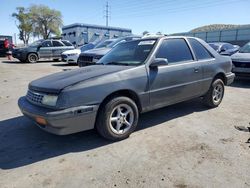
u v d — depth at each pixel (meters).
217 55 5.35
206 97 5.25
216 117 4.79
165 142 3.67
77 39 22.34
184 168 2.96
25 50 16.70
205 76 4.94
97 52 9.38
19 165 3.10
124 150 3.44
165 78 4.13
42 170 2.97
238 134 3.94
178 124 4.42
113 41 10.93
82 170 2.96
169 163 3.07
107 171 2.92
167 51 4.34
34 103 3.46
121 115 3.68
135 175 2.83
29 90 3.77
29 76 10.43
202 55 4.99
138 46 4.42
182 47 4.64
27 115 3.57
